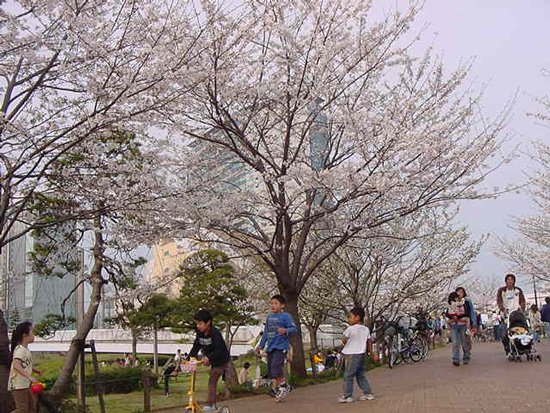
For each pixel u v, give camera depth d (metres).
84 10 8.45
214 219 11.03
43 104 9.45
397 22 11.39
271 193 11.70
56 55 8.11
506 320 13.88
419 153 10.75
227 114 11.44
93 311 11.17
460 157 11.17
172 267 16.78
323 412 7.79
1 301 15.12
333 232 12.91
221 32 9.76
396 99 11.45
